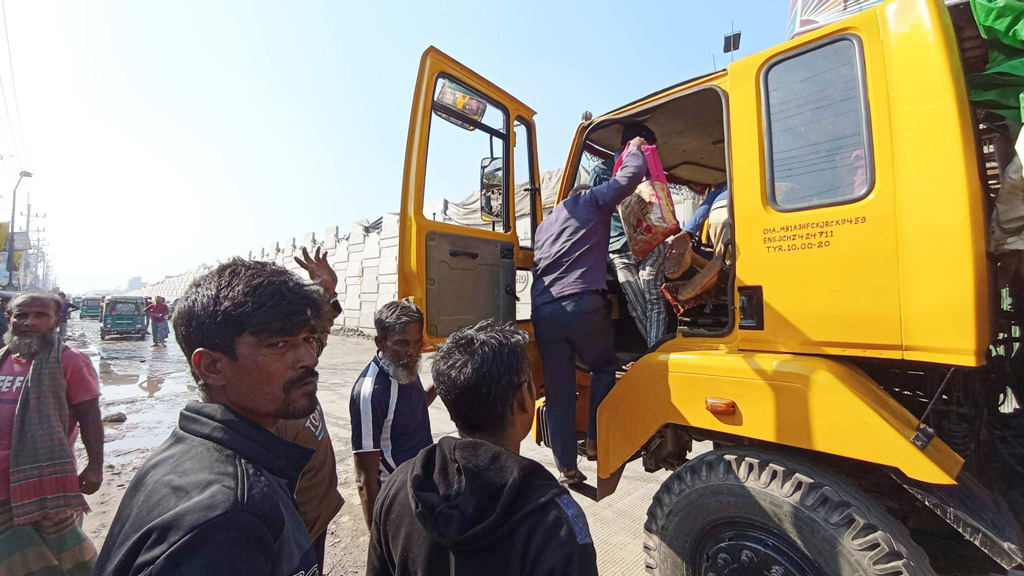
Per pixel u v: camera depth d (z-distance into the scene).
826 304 1.92
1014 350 2.40
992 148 2.38
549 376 2.77
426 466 1.18
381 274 17.61
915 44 1.76
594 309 2.67
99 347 17.33
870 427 1.71
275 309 0.99
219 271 1.05
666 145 3.77
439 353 1.28
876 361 2.05
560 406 2.73
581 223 2.70
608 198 2.62
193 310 1.00
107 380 10.34
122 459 5.30
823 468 1.85
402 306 2.34
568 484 2.70
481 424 1.20
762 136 2.16
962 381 1.99
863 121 1.87
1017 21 1.63
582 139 3.30
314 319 1.06
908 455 1.63
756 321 2.12
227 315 0.97
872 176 1.83
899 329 1.74
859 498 1.74
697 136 3.62
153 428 6.60
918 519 2.25
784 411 1.89
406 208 2.79
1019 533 1.69
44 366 2.35
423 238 2.77
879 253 1.79
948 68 1.69
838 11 2.05
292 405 1.03
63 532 2.34
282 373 1.02
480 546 0.97
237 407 1.03
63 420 2.37
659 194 2.61
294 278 1.08
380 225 18.16
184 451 0.95
